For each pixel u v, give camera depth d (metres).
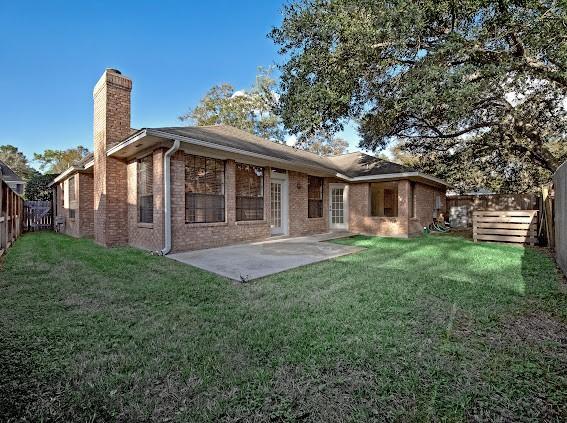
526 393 2.08
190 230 8.13
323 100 7.40
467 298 4.09
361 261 6.77
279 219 11.50
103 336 2.95
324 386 2.15
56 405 1.97
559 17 5.80
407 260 6.87
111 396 2.04
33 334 2.98
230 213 9.16
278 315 3.51
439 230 14.40
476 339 2.88
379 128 10.51
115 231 9.18
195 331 3.08
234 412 1.90
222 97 27.38
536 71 7.74
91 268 5.95
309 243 9.63
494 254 7.61
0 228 7.36
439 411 1.91
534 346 2.74
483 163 14.78
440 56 7.06
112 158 9.15
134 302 3.98
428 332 3.02
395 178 12.10
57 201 15.93
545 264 6.35
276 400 2.01
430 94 6.64
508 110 10.07
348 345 2.74
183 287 4.66
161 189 7.59
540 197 9.55
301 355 2.56
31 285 4.71
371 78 7.84
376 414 1.89
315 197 13.11
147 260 6.79
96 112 9.91
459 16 6.83
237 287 4.69
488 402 1.99
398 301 3.96
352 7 6.78
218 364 2.43
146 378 2.25
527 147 11.63
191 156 8.30
